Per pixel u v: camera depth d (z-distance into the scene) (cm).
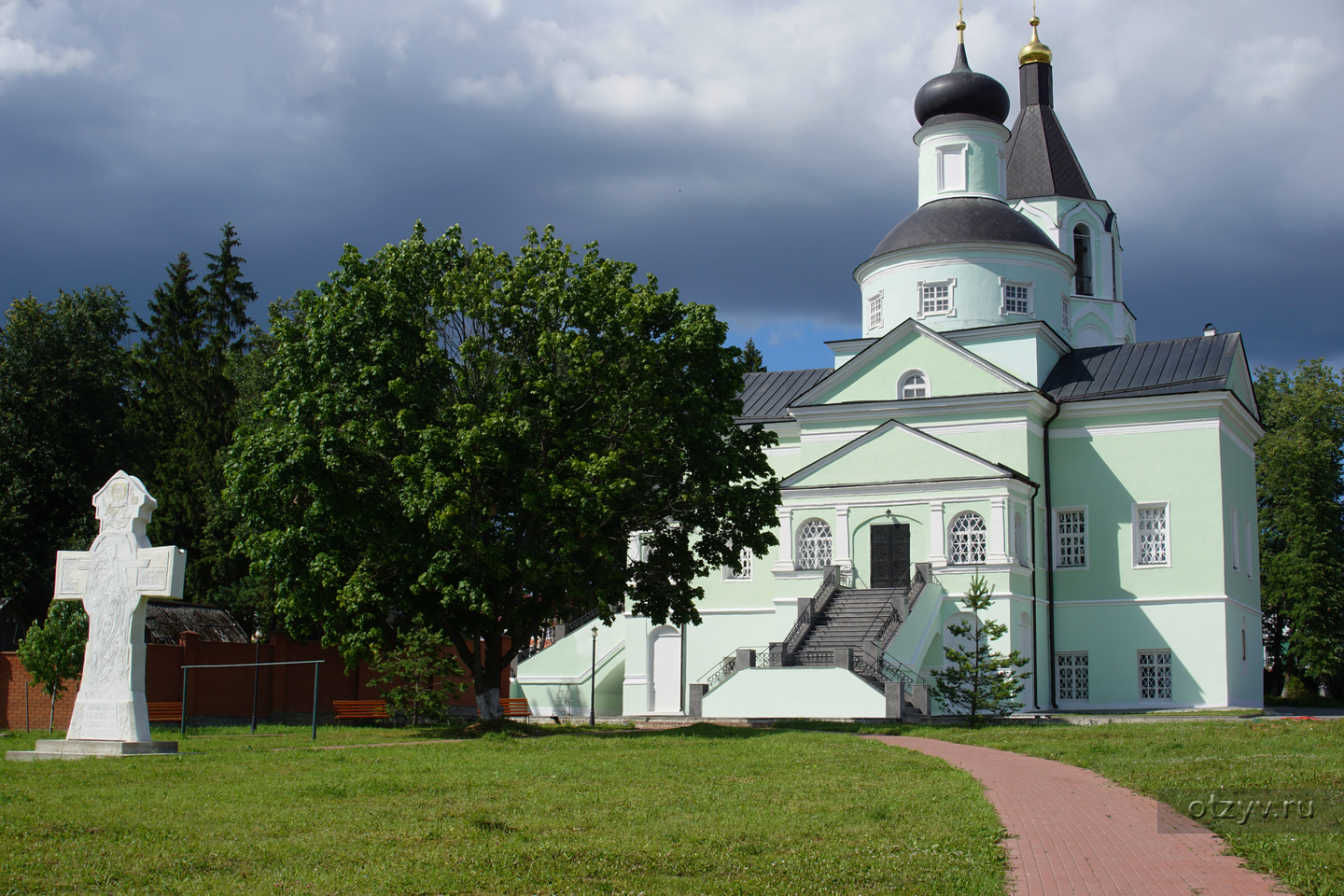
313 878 1112
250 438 2959
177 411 5697
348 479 2852
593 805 1559
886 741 2636
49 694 3531
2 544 4906
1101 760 2120
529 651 5331
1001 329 4612
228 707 3928
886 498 4175
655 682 4638
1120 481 4362
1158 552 4309
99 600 2361
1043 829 1398
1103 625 4316
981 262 4812
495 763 2114
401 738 2877
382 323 2928
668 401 2983
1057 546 4416
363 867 1164
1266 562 6156
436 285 3038
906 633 3759
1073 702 4325
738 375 3184
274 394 3017
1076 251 5522
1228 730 2720
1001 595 3953
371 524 2828
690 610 3244
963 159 5078
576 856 1222
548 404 2873
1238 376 4628
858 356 4603
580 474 2819
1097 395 4409
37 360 5175
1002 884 1108
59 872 1128
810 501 4294
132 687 2330
